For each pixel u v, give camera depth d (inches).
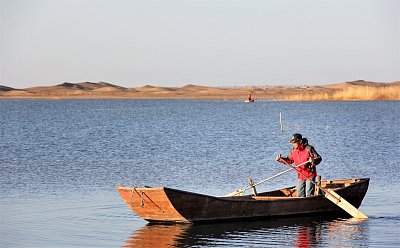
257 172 1877.5
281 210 1237.1
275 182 1684.3
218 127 4052.7
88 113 6215.6
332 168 1982.0
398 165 2043.6
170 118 5206.7
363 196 1350.9
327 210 1286.9
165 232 1115.9
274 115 5511.8
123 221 1200.8
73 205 1349.7
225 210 1189.7
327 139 3075.8
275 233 1109.7
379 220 1215.6
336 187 1392.7
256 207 1212.5
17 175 1809.8
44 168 1971.0
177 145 2795.3
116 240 1060.5
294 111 6250.0
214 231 1123.3
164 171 1900.8
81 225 1167.6
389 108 6712.6
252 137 3248.0
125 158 2271.2
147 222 1195.3
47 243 1037.8
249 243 1041.5
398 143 2839.6
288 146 2760.8
